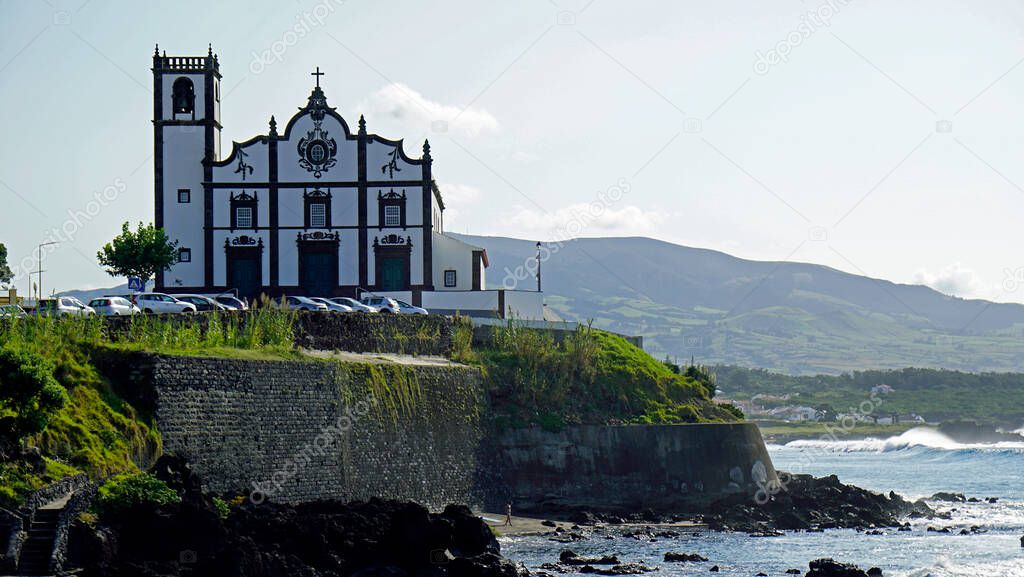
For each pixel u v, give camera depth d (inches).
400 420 3240.7
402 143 4665.4
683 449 3686.0
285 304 3390.7
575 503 3585.1
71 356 2559.1
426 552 2352.4
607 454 3631.9
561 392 3759.8
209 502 2311.8
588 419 3715.6
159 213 4655.5
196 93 4680.1
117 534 2091.5
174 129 4670.3
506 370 3791.8
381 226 4645.7
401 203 4650.6
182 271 4638.3
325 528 2348.7
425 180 4653.1
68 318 2714.1
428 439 3331.7
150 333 2834.6
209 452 2642.7
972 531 3553.2
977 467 6870.1
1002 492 5206.7
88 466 2273.6
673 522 3543.3
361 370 3176.7
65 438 2309.3
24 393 2187.5
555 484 3590.1
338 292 4630.9
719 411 4072.3
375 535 2386.8
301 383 2928.2
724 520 3550.7
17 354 2208.4
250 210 4643.2
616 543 3117.6
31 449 2176.4
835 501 3843.5
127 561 2054.6
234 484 2684.5
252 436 2758.4
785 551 3068.4
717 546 3122.5
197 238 4655.5
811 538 3331.7
